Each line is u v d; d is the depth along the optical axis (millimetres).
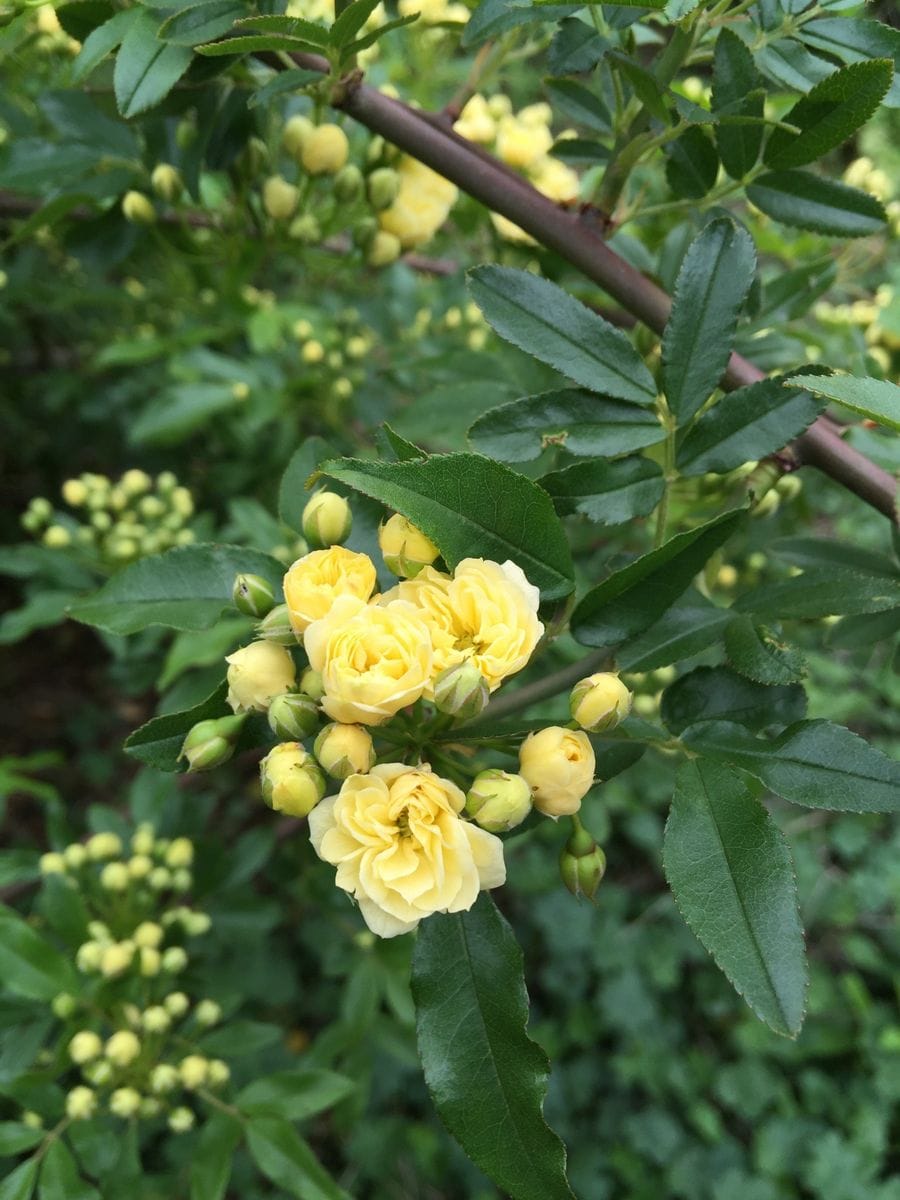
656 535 159
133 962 244
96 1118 235
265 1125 233
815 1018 488
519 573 130
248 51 160
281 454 385
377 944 318
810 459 177
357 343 372
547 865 469
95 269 250
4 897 299
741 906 126
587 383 154
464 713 126
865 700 512
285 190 240
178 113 209
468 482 133
